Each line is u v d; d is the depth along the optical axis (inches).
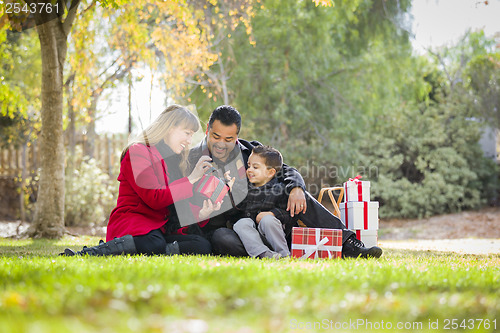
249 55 502.3
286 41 501.0
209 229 141.9
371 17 529.7
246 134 500.1
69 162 453.4
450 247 242.7
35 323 46.9
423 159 589.3
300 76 520.4
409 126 584.7
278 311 57.6
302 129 542.6
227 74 496.1
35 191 512.4
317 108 540.4
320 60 514.9
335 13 499.2
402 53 540.1
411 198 558.9
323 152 516.1
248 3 380.2
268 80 506.0
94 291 62.2
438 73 657.0
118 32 373.7
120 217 131.3
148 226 128.6
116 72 447.2
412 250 205.3
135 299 59.1
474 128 586.6
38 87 409.4
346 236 135.5
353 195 156.3
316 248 128.0
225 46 481.1
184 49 359.3
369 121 574.6
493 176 605.9
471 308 64.0
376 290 71.5
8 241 240.7
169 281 70.3
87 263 99.0
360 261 117.6
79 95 354.9
